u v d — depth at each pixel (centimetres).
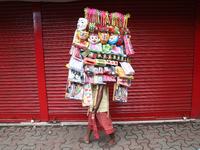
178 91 370
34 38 347
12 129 347
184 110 373
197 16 346
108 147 280
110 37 259
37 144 294
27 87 364
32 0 327
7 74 361
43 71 356
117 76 270
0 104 371
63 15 341
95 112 263
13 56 355
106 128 271
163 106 372
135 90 366
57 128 349
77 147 286
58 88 363
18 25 345
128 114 372
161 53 357
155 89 368
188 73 366
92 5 338
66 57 354
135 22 346
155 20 347
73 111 369
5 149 281
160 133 324
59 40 349
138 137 312
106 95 277
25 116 373
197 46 356
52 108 370
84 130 341
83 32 246
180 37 354
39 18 339
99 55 258
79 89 259
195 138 305
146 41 353
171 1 341
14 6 340
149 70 361
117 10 340
